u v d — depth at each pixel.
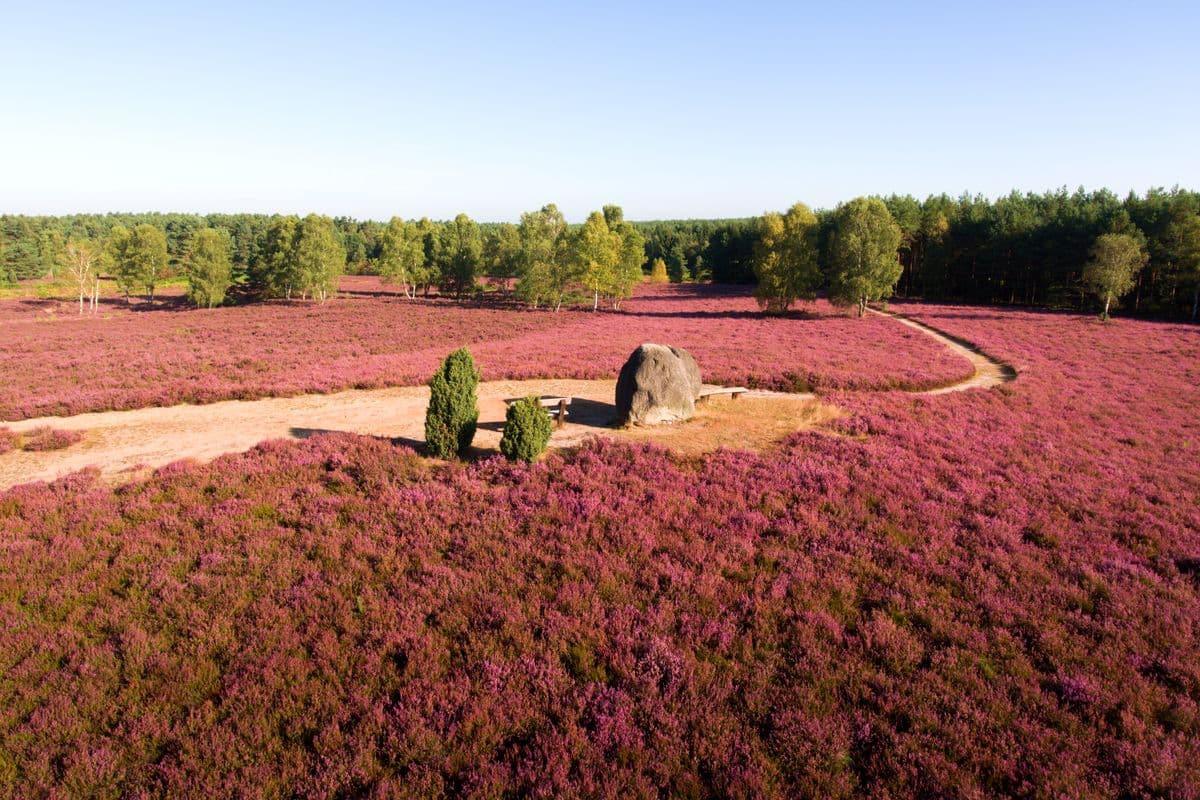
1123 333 47.06
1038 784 5.89
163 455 15.98
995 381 29.17
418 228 104.31
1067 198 93.12
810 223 74.81
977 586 9.59
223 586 9.35
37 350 38.00
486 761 6.14
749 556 10.45
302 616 8.66
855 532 11.42
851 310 66.12
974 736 6.54
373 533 11.22
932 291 88.31
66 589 9.28
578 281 81.12
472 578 9.65
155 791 5.78
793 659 7.82
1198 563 10.40
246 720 6.60
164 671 7.43
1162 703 7.02
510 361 31.88
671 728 6.61
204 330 50.19
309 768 6.14
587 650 7.86
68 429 18.52
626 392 18.59
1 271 104.88
